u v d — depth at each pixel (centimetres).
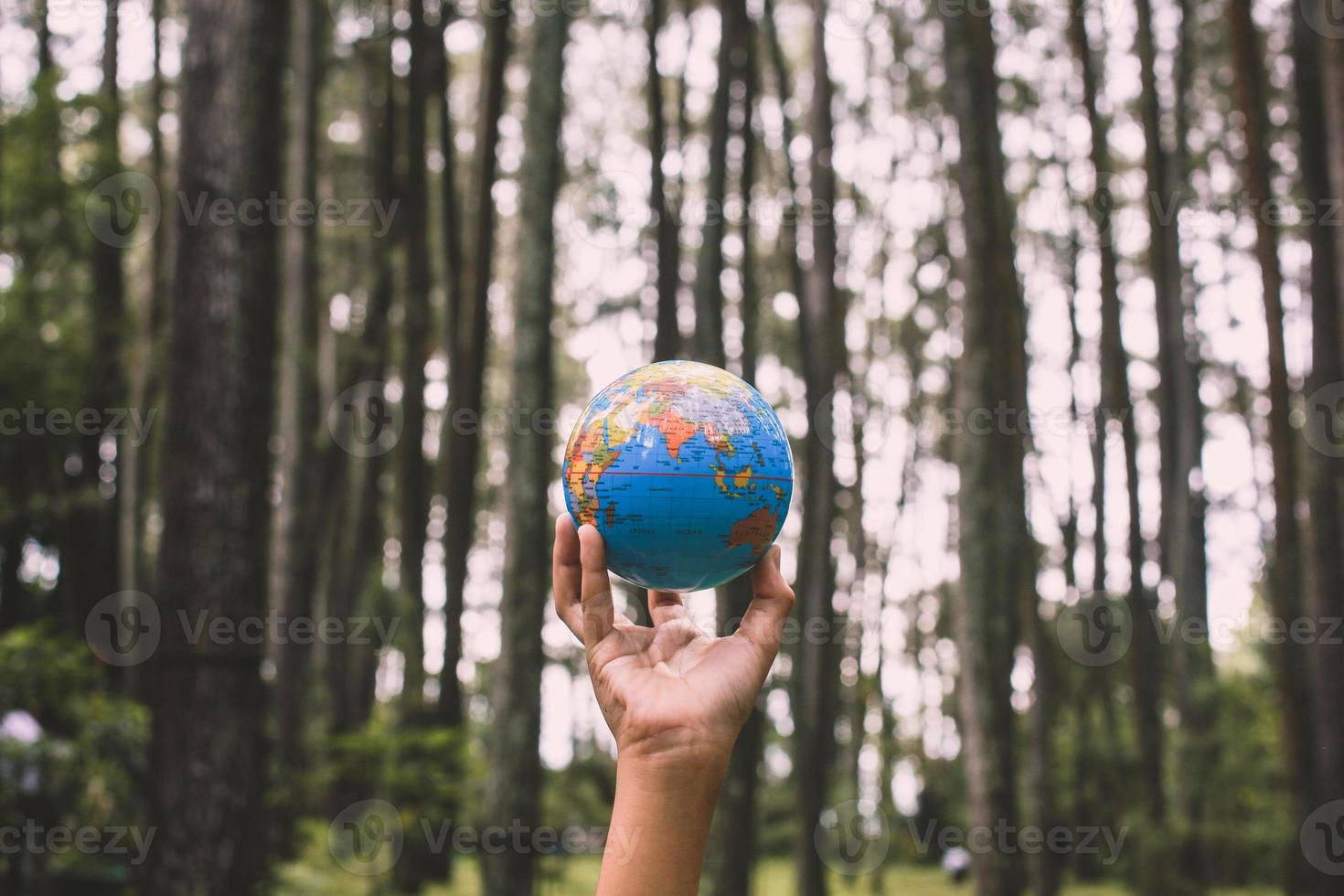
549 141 916
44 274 1172
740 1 1102
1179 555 1488
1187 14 1530
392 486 2128
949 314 1847
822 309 1144
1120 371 1281
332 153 1775
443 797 1011
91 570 1215
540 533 887
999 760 995
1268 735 1675
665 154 1027
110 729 768
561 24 925
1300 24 946
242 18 617
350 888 1095
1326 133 931
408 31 1110
